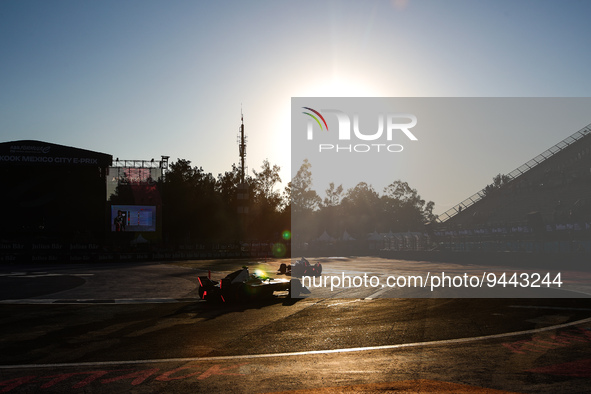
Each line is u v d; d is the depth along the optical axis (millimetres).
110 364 8219
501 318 12625
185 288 23234
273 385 6785
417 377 7082
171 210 77500
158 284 25109
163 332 11445
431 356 8492
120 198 56938
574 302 15711
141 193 57719
